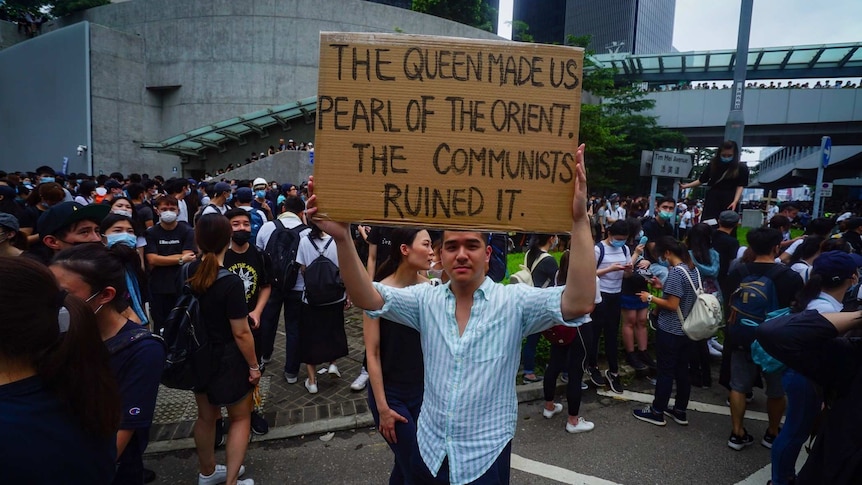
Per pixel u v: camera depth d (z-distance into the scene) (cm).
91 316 144
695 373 535
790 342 203
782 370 332
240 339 297
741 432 396
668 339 426
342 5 2972
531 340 506
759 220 1669
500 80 173
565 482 351
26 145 3303
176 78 3053
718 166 714
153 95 3152
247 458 374
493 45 172
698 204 1892
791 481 321
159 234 495
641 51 8594
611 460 379
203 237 318
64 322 135
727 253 584
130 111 3058
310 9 2942
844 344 200
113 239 362
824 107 2891
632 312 559
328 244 469
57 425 129
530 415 454
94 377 138
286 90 2973
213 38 2980
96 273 190
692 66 3472
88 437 136
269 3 2927
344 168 174
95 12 3253
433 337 195
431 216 175
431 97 173
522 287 196
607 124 2586
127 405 190
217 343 297
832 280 304
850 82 2933
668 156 865
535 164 175
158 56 3086
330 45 172
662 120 3212
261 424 402
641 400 491
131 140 3070
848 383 198
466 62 173
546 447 398
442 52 172
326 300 436
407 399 262
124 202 502
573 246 173
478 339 187
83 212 316
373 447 392
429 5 3566
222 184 724
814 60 3180
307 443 397
